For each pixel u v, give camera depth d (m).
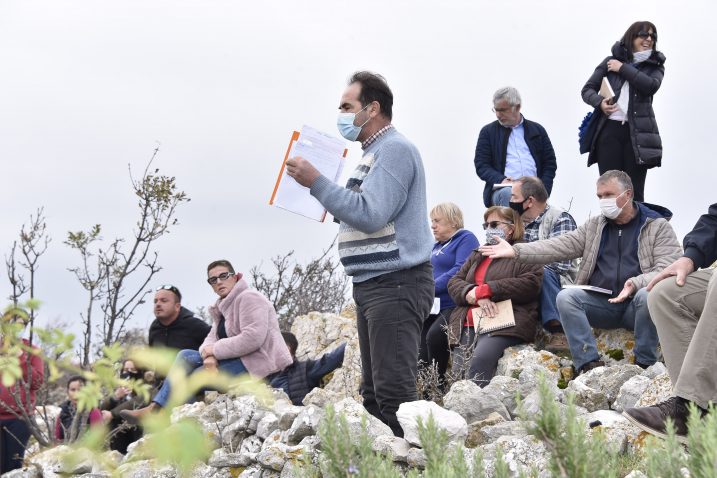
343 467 2.72
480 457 2.92
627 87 8.73
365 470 2.72
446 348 7.58
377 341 5.10
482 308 7.23
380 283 5.09
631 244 7.08
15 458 7.14
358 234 5.13
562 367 7.10
